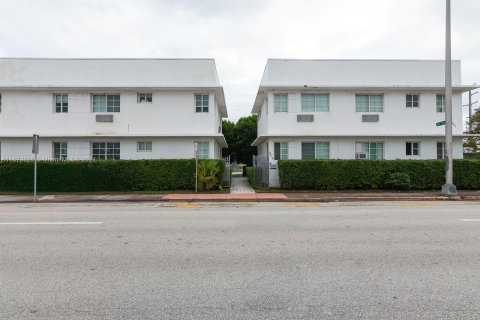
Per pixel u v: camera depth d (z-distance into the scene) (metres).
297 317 3.46
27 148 19.70
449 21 15.13
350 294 4.02
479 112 37.78
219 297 3.94
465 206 12.20
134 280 4.46
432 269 4.88
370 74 20.33
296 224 8.40
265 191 17.42
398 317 3.46
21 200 14.20
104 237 6.94
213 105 20.16
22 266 5.04
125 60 20.33
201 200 14.38
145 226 8.16
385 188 17.83
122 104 19.97
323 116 19.95
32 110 19.73
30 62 20.09
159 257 5.48
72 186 17.34
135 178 17.48
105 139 19.84
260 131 25.77
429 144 20.05
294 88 19.66
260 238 6.82
